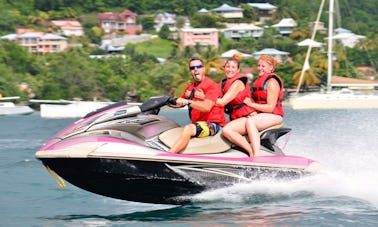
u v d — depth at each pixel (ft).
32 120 418.72
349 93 505.66
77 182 63.00
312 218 60.85
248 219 60.85
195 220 61.00
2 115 533.55
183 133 64.85
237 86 67.82
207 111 66.13
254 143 66.39
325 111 427.74
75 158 60.85
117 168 61.57
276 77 69.05
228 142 66.69
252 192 65.36
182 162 63.05
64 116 486.79
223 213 63.10
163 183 63.26
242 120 67.36
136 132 63.82
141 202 65.98
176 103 66.13
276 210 63.87
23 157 125.59
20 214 67.97
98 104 493.77
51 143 62.69
